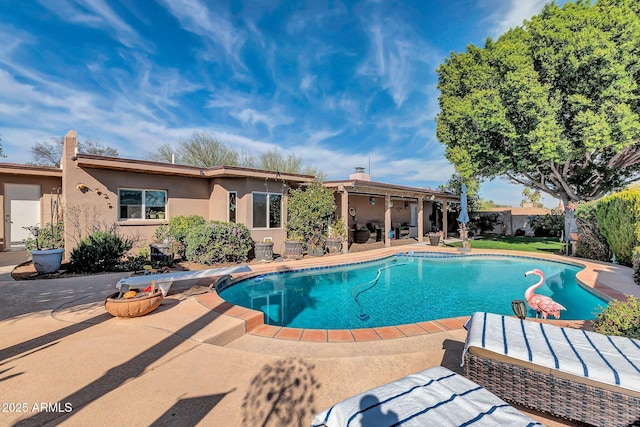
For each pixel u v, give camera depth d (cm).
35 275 825
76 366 349
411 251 1466
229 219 1251
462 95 1684
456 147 1630
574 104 1253
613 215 1060
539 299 555
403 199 2416
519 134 1372
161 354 383
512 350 280
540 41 1315
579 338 302
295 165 2706
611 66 1162
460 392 232
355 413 206
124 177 1084
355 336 467
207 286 734
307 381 332
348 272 1124
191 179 1256
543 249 1574
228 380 330
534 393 267
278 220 1341
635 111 1245
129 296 505
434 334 472
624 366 248
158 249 1006
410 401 219
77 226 995
